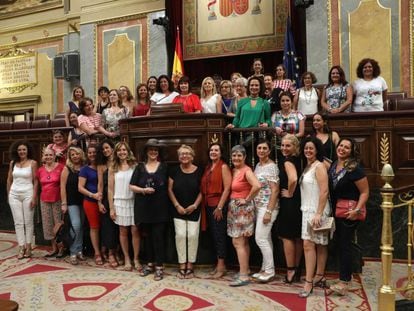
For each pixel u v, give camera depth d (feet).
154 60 31.27
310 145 12.51
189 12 30.40
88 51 33.60
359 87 17.29
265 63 29.01
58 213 17.04
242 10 29.17
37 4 37.22
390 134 15.66
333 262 14.15
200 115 14.97
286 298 11.90
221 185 14.19
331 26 25.20
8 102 38.58
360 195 11.94
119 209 14.99
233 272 14.66
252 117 15.60
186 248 14.29
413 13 23.66
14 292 12.67
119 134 17.42
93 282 13.56
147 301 11.79
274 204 13.32
